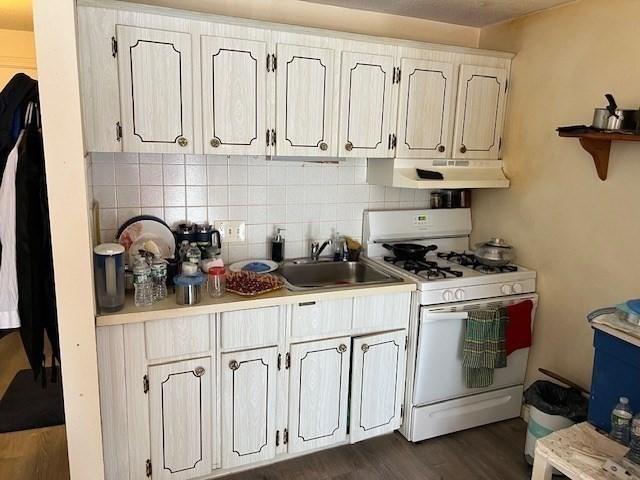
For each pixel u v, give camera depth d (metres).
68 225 1.62
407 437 2.56
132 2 2.03
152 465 2.03
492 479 2.28
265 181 2.61
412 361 2.47
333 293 2.23
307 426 2.33
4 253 1.75
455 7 2.55
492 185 2.75
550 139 2.56
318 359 2.28
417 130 2.57
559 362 2.58
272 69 2.17
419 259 2.79
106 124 1.92
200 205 2.47
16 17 3.62
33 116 1.81
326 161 2.75
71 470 1.81
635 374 1.80
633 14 2.13
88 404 1.77
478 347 2.44
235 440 2.18
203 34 2.02
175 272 2.19
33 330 1.80
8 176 1.73
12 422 2.68
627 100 2.18
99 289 1.87
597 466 1.68
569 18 2.41
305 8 2.49
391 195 2.98
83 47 1.84
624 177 2.20
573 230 2.46
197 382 2.05
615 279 2.28
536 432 2.30
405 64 2.46
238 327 2.08
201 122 2.08
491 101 2.74
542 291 2.66
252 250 2.65
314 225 2.79
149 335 1.92
